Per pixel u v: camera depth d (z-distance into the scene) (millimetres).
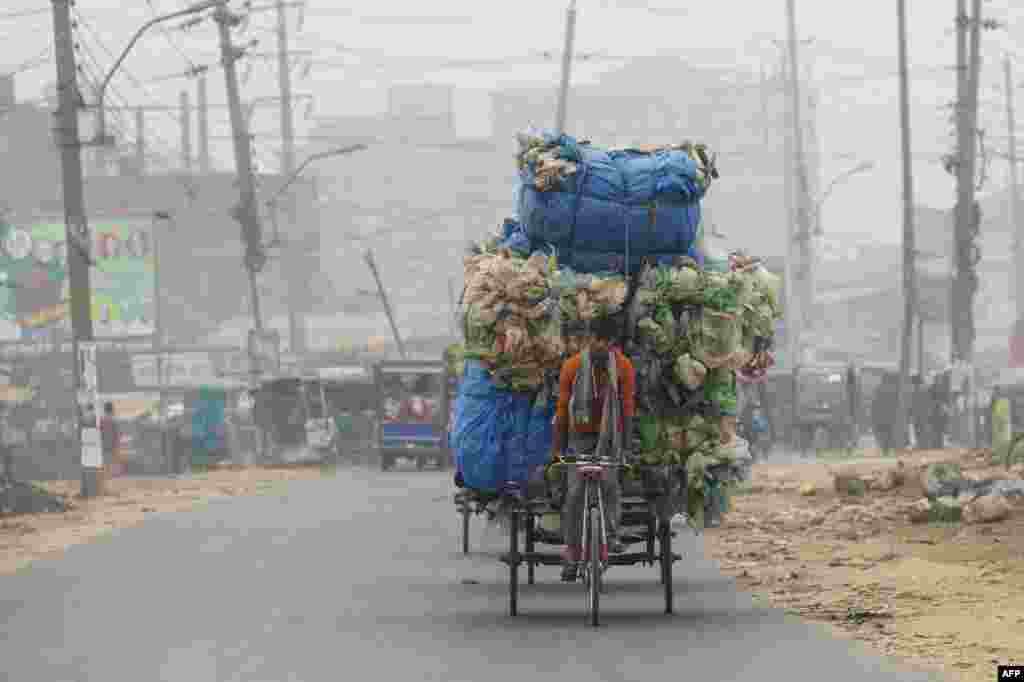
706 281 16609
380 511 33188
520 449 16969
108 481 54375
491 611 16922
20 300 95125
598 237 16781
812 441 74438
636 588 19016
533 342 16656
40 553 25719
